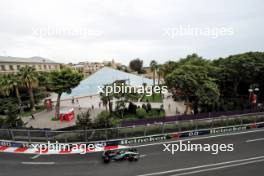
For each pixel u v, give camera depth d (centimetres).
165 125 2364
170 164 1722
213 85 3259
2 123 2480
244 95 4156
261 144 2117
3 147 2147
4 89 3903
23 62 6931
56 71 3591
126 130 2236
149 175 1549
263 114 2775
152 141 2261
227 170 1603
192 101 3444
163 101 4872
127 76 6156
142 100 4988
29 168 1702
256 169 1612
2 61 6034
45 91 5247
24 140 2166
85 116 2503
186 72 3297
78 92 5906
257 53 4081
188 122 2445
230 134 2430
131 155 1817
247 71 3691
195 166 1678
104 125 2391
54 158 1894
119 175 1557
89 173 1598
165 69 5781
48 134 2111
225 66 3972
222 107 3469
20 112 3897
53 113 4059
